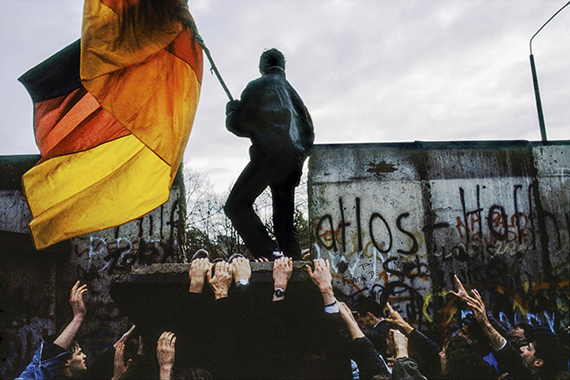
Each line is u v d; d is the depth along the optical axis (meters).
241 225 3.11
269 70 3.47
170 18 3.45
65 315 5.47
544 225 6.16
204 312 2.68
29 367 3.29
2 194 5.79
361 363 2.74
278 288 2.63
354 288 5.88
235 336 2.67
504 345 3.64
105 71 3.18
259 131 3.16
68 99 3.59
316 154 6.25
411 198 6.16
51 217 3.41
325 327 2.73
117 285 2.62
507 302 5.89
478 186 6.24
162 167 3.57
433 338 5.69
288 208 3.23
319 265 2.73
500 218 6.16
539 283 5.98
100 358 3.46
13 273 5.24
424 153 6.30
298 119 3.38
